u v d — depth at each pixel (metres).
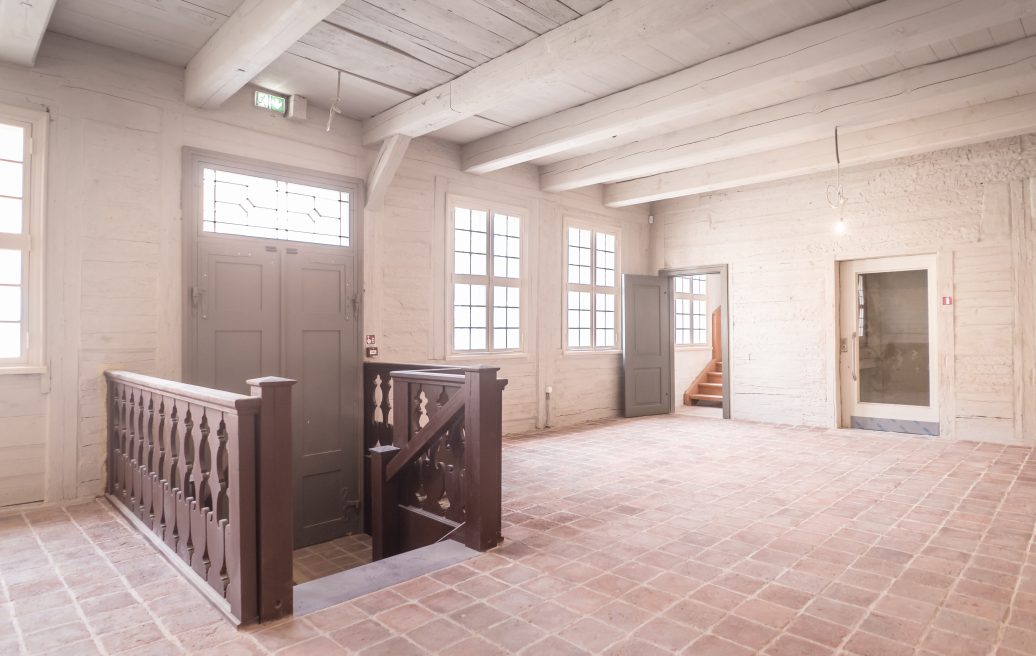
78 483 4.10
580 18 3.85
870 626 2.36
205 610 2.46
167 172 4.48
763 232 7.84
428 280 6.19
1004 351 6.14
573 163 7.07
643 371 8.48
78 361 4.10
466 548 3.24
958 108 5.45
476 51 4.31
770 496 4.23
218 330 4.71
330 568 4.66
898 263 6.87
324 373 5.32
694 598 2.61
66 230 4.06
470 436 3.27
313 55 4.39
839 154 6.12
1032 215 5.98
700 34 4.07
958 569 2.91
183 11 3.77
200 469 2.71
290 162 5.15
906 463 5.27
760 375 7.86
